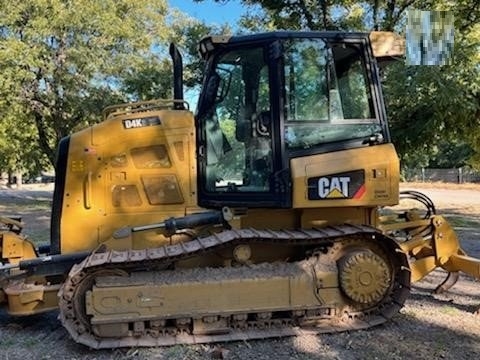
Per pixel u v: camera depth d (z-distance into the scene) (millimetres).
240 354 4371
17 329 5137
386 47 5227
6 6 18656
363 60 5086
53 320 5422
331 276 4855
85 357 4387
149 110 5480
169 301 4582
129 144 5215
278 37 4902
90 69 20266
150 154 5234
